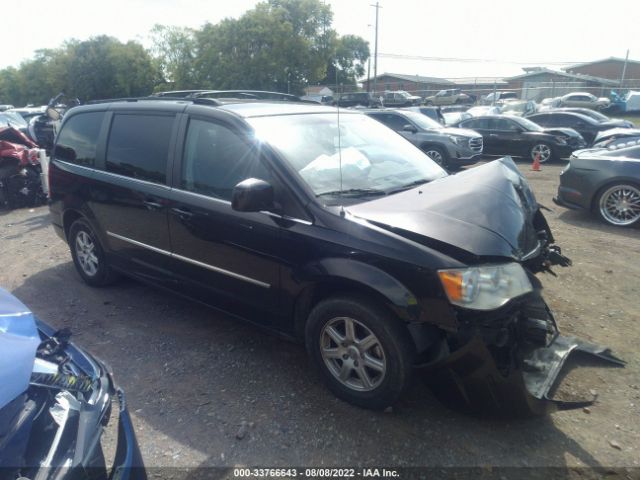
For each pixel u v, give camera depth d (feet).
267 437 9.25
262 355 12.07
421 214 9.46
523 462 8.61
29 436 5.55
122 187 13.60
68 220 16.40
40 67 204.64
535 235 10.64
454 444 9.01
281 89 131.75
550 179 39.75
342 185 10.79
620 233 22.84
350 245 9.26
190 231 11.94
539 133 50.14
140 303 15.14
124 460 6.57
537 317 10.38
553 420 9.69
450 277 8.39
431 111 59.41
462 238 8.87
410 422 9.58
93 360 7.66
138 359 11.98
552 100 116.67
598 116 63.72
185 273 12.51
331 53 135.03
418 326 8.90
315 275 9.62
